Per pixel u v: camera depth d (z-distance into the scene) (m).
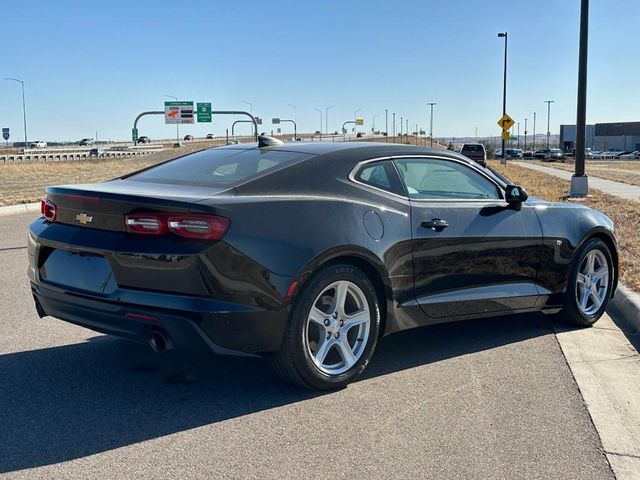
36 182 28.33
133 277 3.86
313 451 3.46
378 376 4.59
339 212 4.27
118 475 3.18
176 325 3.74
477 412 3.99
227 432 3.67
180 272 3.74
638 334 5.70
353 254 4.26
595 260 5.99
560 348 5.28
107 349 5.13
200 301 3.74
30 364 4.77
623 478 3.25
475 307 5.09
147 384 4.39
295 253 3.98
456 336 5.56
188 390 4.29
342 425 3.78
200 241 3.76
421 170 5.01
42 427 3.72
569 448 3.55
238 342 3.87
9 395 4.18
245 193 4.09
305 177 4.34
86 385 4.36
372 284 4.45
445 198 5.04
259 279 3.87
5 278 7.97
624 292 6.54
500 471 3.28
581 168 18.69
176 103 64.88
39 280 4.39
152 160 57.69
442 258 4.81
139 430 3.68
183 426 3.74
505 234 5.18
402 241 4.55
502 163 50.00
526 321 6.08
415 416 3.92
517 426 3.81
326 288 4.15
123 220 3.93
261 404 4.06
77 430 3.68
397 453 3.45
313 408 4.01
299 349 4.06
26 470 3.23
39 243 4.38
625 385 4.48
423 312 4.77
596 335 5.67
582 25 18.39
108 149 91.25
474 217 5.04
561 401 4.18
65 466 3.27
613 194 19.75
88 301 4.02
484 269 5.10
